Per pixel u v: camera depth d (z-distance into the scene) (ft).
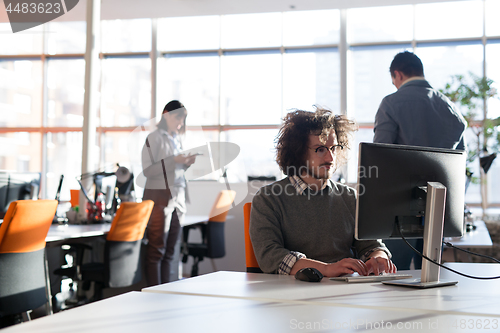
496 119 17.10
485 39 22.30
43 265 7.21
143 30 24.88
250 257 5.16
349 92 23.22
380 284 3.74
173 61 24.97
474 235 8.35
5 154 26.63
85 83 13.52
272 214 4.86
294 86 23.97
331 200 5.00
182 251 13.47
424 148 4.00
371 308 2.86
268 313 2.70
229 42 24.47
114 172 10.12
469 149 17.53
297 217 4.91
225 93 24.47
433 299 3.12
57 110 26.58
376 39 23.22
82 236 8.52
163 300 3.08
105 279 9.04
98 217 11.18
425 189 3.87
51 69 26.50
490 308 2.84
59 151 26.58
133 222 9.18
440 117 7.14
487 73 22.38
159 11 21.53
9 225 6.45
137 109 24.90
